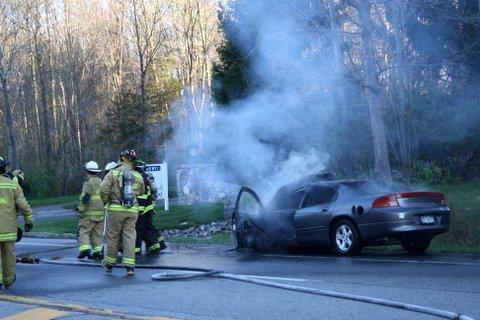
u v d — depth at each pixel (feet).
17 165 141.38
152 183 44.42
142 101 123.65
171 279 31.04
